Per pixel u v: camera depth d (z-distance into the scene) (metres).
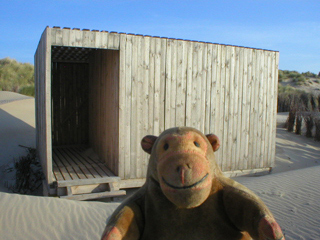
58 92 12.80
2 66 35.12
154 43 8.22
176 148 1.83
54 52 11.09
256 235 1.73
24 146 13.20
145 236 2.00
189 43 8.68
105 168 9.06
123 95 7.94
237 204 1.89
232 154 9.58
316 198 6.95
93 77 11.45
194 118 8.88
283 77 47.25
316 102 25.36
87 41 7.34
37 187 9.38
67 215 5.53
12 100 21.12
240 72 9.53
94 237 4.86
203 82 8.95
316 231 5.32
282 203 6.75
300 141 15.97
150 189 2.04
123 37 7.81
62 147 12.84
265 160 10.26
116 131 8.20
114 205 6.36
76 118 13.17
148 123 8.27
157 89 8.33
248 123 9.81
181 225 1.94
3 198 5.83
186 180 1.67
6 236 4.70
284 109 27.05
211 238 1.92
